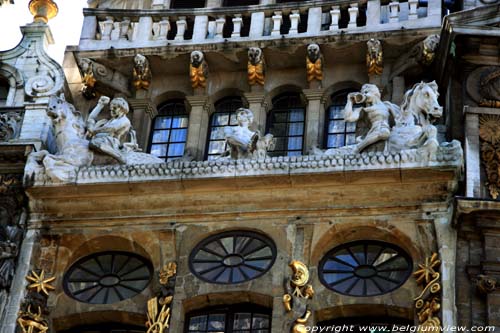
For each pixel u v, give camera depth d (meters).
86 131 39.16
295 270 36.25
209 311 36.59
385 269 36.50
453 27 38.66
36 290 37.12
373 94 38.22
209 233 37.34
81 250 37.84
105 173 37.78
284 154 39.78
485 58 38.81
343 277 36.53
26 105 40.22
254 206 37.44
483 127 37.62
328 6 41.22
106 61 41.38
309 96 40.31
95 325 37.12
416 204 36.78
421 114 37.81
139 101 41.03
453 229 36.19
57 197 38.03
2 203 38.34
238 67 41.00
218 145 40.28
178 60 41.12
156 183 37.56
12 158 38.88
